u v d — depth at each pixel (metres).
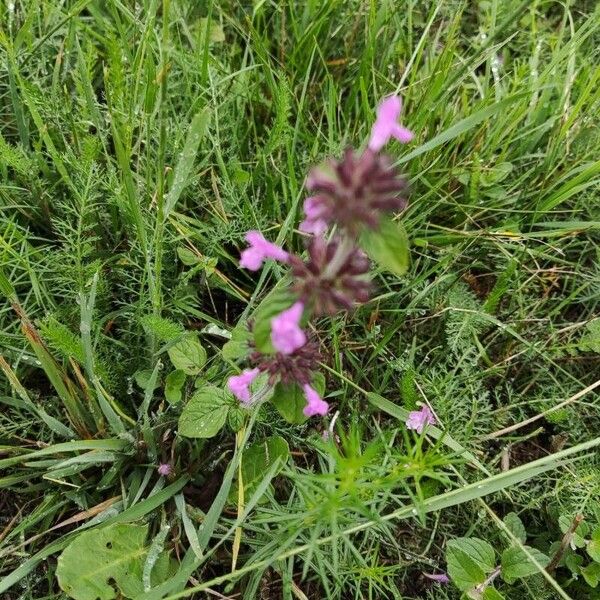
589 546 0.22
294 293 0.17
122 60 0.26
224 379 0.24
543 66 0.33
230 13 0.33
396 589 0.22
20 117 0.27
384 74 0.31
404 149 0.28
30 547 0.23
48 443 0.24
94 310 0.25
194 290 0.27
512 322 0.28
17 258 0.23
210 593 0.23
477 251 0.29
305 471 0.23
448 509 0.25
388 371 0.26
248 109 0.31
